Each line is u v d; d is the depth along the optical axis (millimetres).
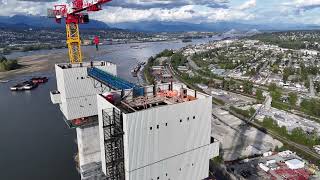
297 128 126500
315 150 110938
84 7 94375
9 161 102812
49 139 121625
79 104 82688
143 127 41750
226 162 100250
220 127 138625
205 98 48281
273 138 125250
